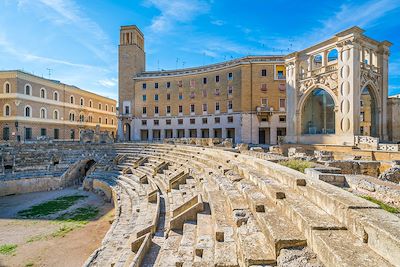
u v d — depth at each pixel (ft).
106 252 34.27
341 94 88.22
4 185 84.79
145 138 194.70
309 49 102.68
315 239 13.23
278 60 155.12
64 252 42.11
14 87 146.51
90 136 133.90
